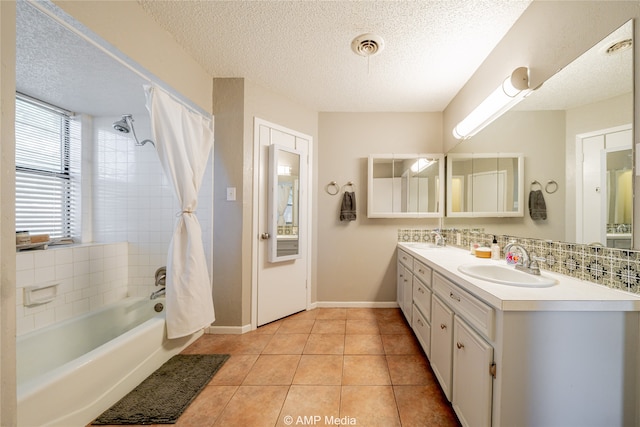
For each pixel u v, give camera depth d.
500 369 0.95
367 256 2.89
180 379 1.62
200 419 1.33
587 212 1.15
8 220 0.66
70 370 1.22
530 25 1.42
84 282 2.07
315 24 1.60
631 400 0.94
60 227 2.27
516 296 0.96
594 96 1.09
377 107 2.79
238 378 1.66
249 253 2.32
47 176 2.18
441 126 2.85
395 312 2.75
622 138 0.99
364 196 2.89
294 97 2.58
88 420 1.28
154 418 1.32
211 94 2.24
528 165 1.50
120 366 1.46
